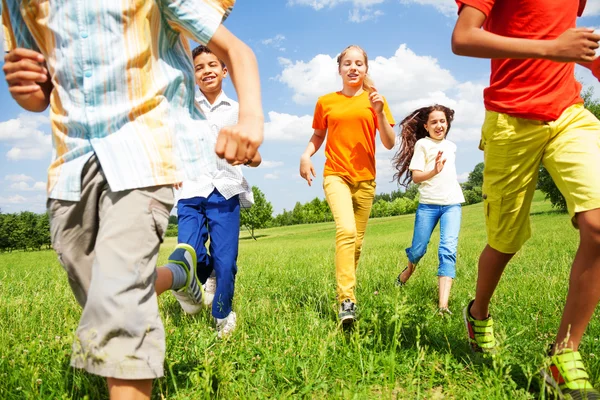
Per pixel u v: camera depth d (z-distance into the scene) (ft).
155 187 6.40
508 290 16.85
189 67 7.08
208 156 7.04
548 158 8.70
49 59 6.42
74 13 6.15
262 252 63.21
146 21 6.30
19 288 21.89
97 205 6.54
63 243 6.69
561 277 19.74
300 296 16.92
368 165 15.15
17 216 312.09
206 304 14.16
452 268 16.02
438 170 17.03
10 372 8.43
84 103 6.23
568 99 8.69
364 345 10.26
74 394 7.80
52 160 6.68
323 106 15.53
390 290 17.92
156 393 8.07
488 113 9.36
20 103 6.72
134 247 6.11
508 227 9.42
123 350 5.83
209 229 13.20
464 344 10.96
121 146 6.19
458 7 8.45
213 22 6.00
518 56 7.89
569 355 7.91
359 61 15.08
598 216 7.79
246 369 9.25
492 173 9.38
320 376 9.00
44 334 11.34
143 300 6.10
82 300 7.19
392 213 436.35
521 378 8.91
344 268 13.42
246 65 5.80
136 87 6.30
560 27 8.71
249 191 13.73
